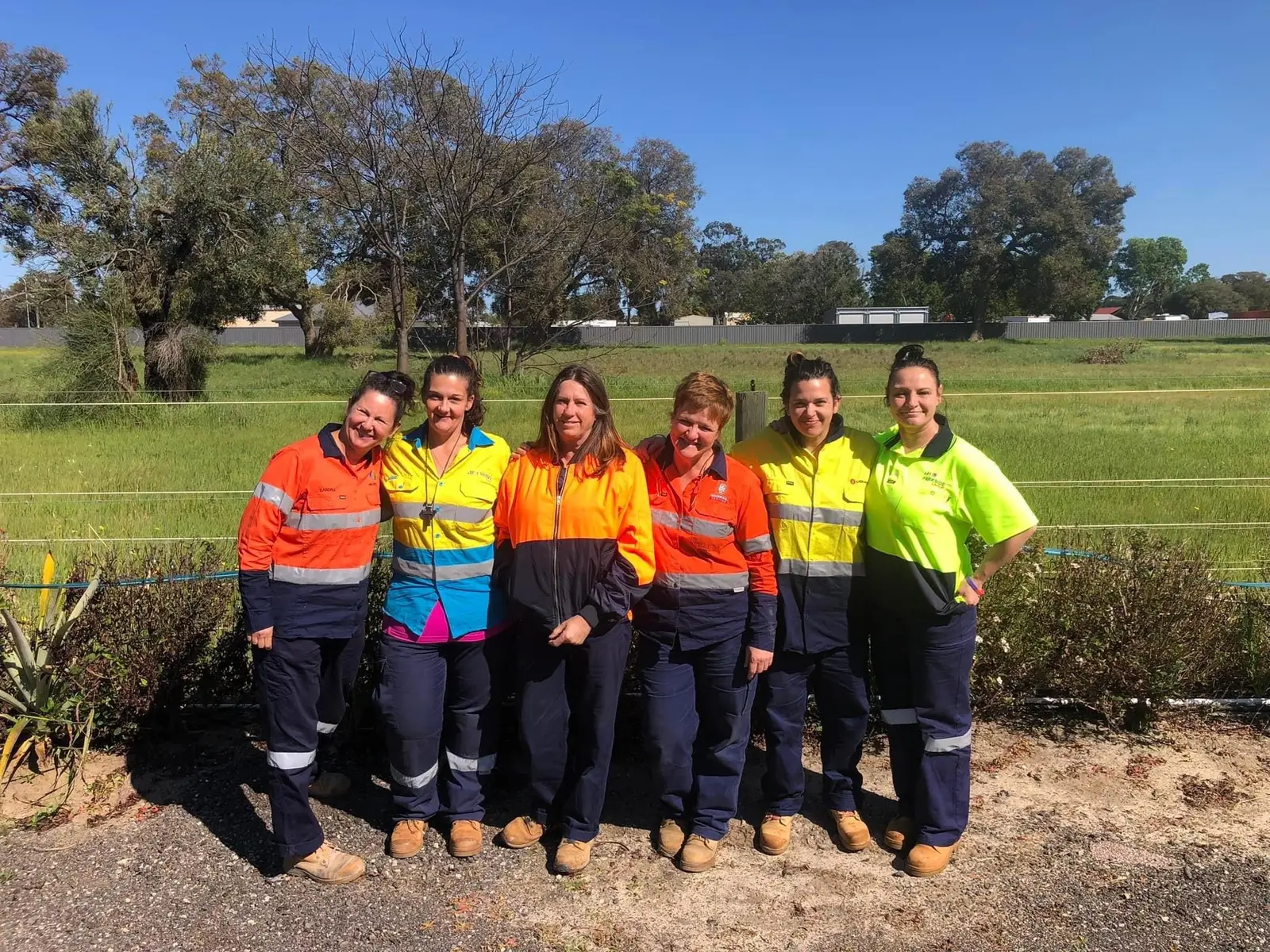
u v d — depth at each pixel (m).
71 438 11.13
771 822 3.20
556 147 19.20
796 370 2.92
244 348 52.41
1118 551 4.27
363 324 35.62
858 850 3.17
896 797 3.53
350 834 3.22
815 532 3.00
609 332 51.12
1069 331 70.88
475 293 20.64
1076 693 4.04
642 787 3.59
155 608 3.77
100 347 15.80
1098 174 72.88
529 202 20.86
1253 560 5.42
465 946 2.66
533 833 3.16
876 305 86.62
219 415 13.19
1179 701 4.18
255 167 18.11
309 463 2.86
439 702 3.03
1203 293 113.06
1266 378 24.19
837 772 3.22
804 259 85.38
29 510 6.80
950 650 2.97
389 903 2.84
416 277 21.28
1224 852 3.15
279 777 2.85
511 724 3.80
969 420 14.03
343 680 3.15
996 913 2.83
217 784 3.51
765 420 4.16
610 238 24.95
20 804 3.34
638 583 2.81
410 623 2.95
